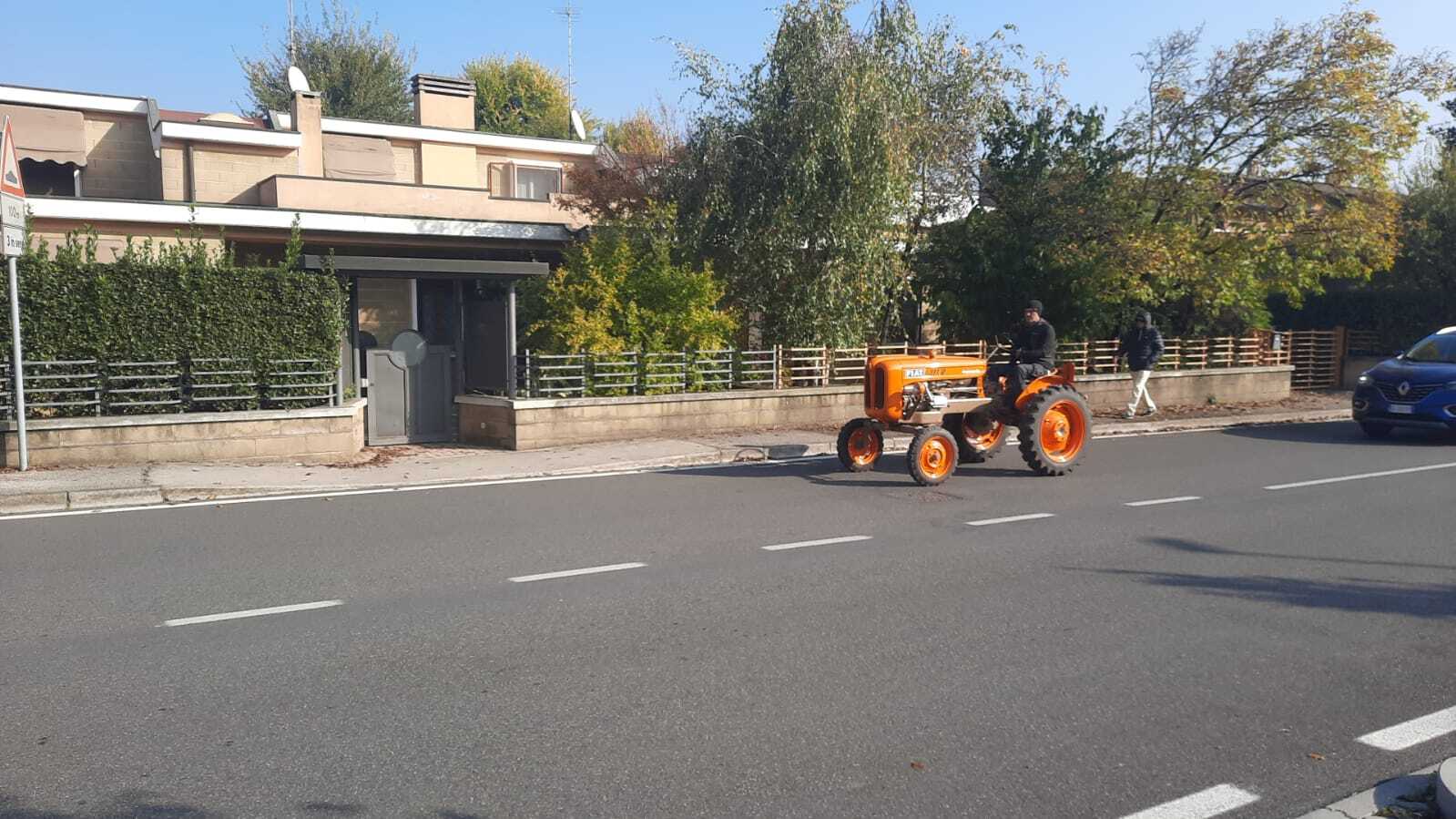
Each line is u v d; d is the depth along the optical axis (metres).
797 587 7.26
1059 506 10.37
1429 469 12.91
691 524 9.38
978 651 5.91
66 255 11.96
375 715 4.93
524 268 13.95
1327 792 4.25
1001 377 12.45
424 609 6.66
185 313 12.33
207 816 3.94
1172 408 20.16
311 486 11.02
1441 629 6.41
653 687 5.32
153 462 11.77
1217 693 5.31
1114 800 4.15
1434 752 4.63
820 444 14.23
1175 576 7.64
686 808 4.04
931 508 10.20
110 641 5.98
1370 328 25.19
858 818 3.97
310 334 12.95
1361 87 19.19
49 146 20.44
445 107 26.62
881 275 17.08
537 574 7.56
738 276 17.14
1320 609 6.80
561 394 14.44
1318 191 20.88
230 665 5.60
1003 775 4.35
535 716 4.93
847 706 5.08
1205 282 19.62
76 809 3.98
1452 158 26.06
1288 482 11.89
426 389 14.64
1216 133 20.38
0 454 11.18
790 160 16.00
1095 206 19.16
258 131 21.61
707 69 17.06
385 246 19.28
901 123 16.69
